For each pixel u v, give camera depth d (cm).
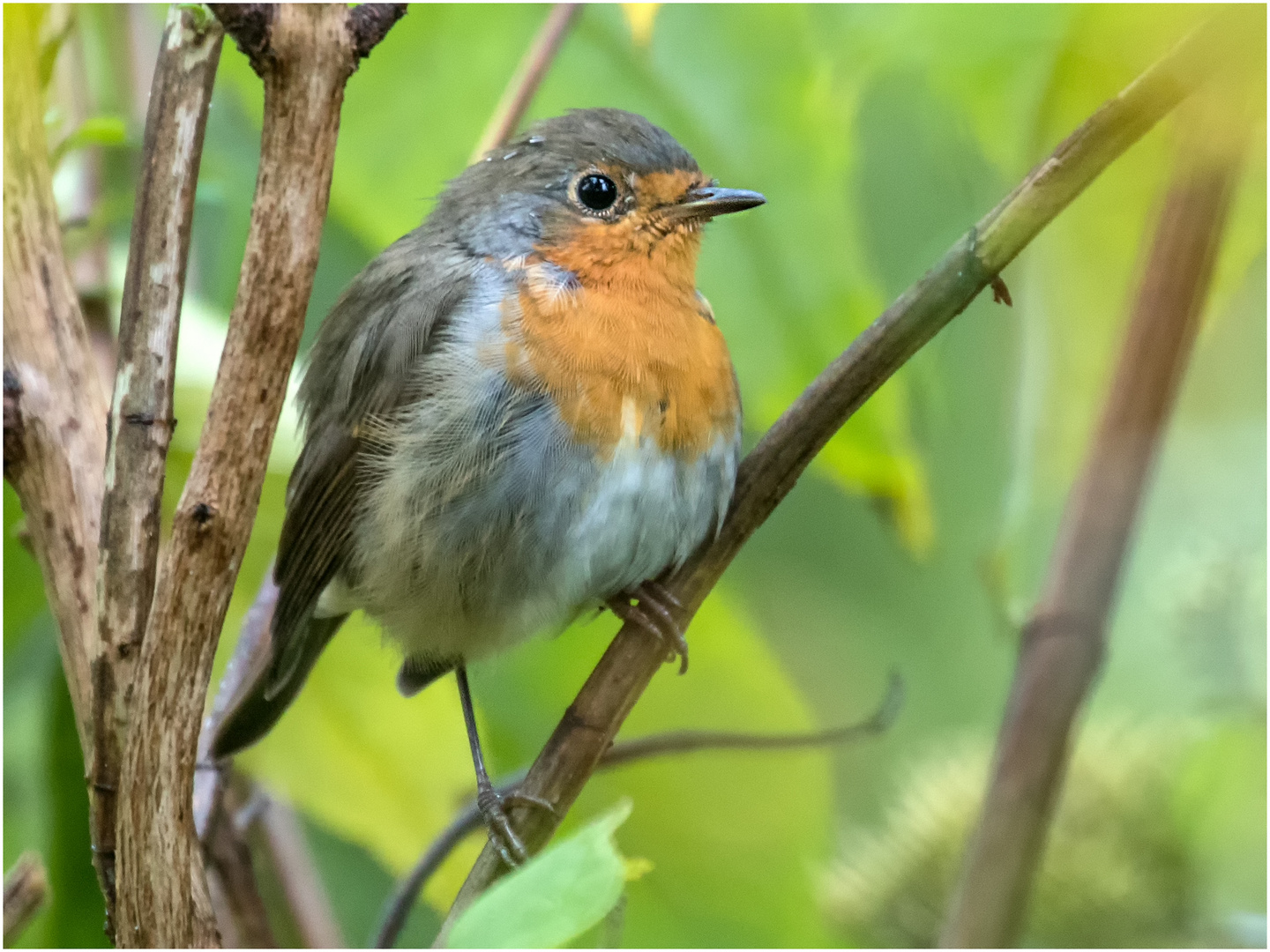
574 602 346
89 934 345
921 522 348
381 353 347
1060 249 346
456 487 346
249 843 346
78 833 345
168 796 338
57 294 341
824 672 357
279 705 346
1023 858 343
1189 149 343
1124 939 346
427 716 349
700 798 350
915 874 348
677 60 348
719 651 350
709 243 348
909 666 357
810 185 348
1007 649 356
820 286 348
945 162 350
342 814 348
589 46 349
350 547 347
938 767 351
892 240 350
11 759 347
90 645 340
